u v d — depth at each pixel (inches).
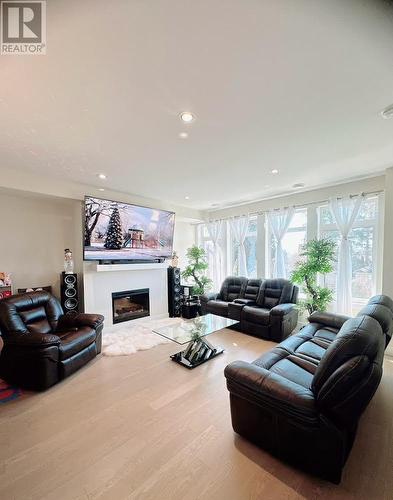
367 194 146.0
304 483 53.3
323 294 143.6
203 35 48.7
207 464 58.6
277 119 81.0
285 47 52.0
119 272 175.2
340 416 49.5
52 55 52.6
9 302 107.6
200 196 187.2
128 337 148.3
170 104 71.9
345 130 88.9
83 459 60.3
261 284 179.3
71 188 149.4
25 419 75.6
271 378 60.8
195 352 121.3
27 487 53.1
